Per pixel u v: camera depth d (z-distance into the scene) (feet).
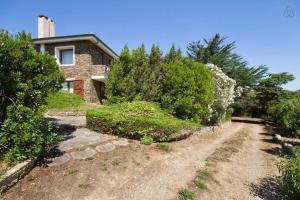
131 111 34.78
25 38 22.34
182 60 48.08
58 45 65.92
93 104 55.06
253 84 117.08
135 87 46.21
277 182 24.17
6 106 21.98
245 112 118.11
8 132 19.62
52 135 22.00
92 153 24.32
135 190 19.13
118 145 27.89
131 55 47.42
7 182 16.42
